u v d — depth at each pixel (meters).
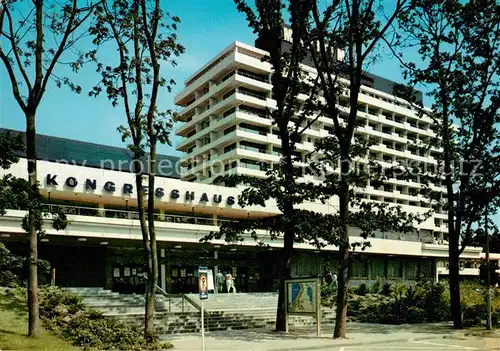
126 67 17.48
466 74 23.77
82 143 52.47
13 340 14.50
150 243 17.00
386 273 52.69
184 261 39.19
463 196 24.67
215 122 68.81
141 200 17.28
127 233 31.94
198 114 73.69
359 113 78.56
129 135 17.20
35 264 15.41
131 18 16.86
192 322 22.33
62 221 15.80
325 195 20.16
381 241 49.16
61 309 18.48
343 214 19.86
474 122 24.22
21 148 15.29
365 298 37.41
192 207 38.38
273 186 19.72
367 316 29.34
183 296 24.78
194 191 37.53
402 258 54.66
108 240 32.56
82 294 26.20
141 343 15.81
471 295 33.03
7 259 16.58
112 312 22.48
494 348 16.16
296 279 20.97
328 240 19.30
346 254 19.64
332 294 36.78
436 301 32.06
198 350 15.25
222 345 16.47
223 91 69.69
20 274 30.33
